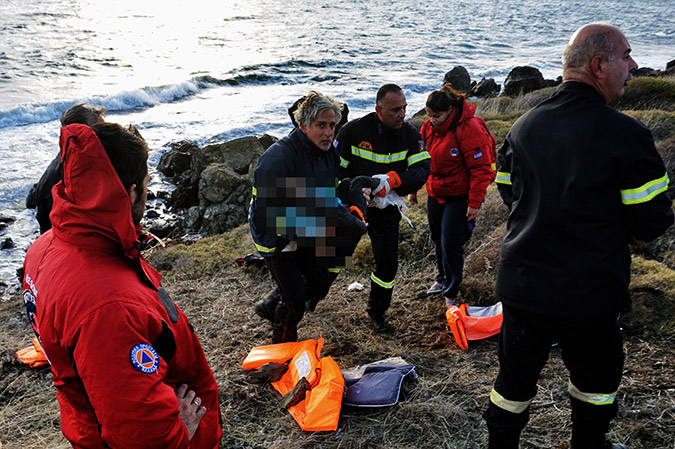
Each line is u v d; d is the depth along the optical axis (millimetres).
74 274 1443
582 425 2398
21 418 3307
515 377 2387
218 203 8297
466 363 3617
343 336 4090
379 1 72688
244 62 30969
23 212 9891
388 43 40844
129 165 1516
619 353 2264
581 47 2186
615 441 2738
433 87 24578
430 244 5535
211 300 4898
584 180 2094
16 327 4984
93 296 1397
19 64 27312
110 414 1361
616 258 2117
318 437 2973
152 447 1394
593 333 2174
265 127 16781
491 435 2500
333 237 3408
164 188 11305
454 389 3324
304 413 3127
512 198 2520
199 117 18375
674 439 2740
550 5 72812
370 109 20547
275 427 3092
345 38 42531
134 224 1630
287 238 3352
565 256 2146
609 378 2289
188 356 1740
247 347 4008
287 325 3676
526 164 2277
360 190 3592
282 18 54219
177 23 47344
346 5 67750
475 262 5023
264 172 3266
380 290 4066
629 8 70688
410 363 3654
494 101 15578
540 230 2195
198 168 9906
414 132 3955
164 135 15922
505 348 2398
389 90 3717
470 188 4016
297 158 3357
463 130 3932
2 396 3553
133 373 1373
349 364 3721
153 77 26016
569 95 2225
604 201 2105
